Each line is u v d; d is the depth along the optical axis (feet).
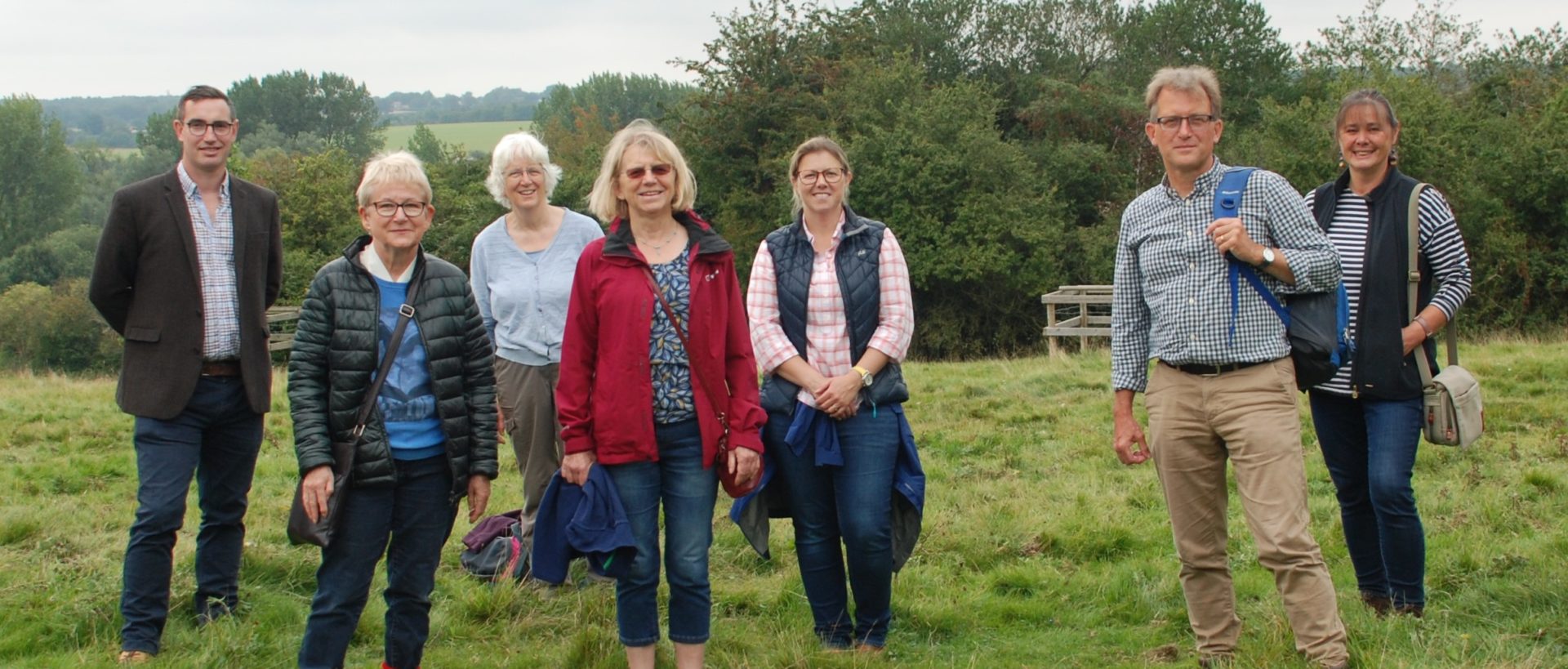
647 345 12.55
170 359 14.71
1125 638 15.38
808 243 14.48
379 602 16.69
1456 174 74.33
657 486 12.91
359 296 12.54
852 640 15.07
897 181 98.48
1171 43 138.10
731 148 117.50
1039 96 129.59
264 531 20.52
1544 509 20.07
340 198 126.52
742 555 19.20
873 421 14.15
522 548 17.67
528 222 18.03
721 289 12.91
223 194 15.44
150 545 14.58
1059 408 33.45
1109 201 115.24
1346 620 14.30
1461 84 103.60
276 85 385.50
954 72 141.38
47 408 36.24
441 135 496.23
